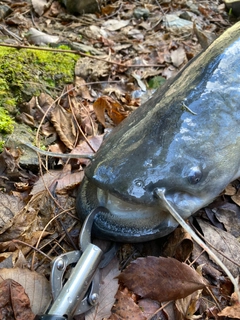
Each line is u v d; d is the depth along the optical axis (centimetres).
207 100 31
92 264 26
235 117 32
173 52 69
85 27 74
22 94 48
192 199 30
